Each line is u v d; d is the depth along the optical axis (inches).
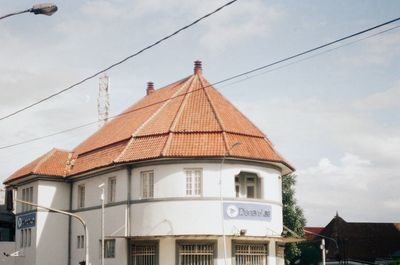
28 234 1808.6
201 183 1390.3
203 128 1467.8
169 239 1382.9
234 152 1401.3
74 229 1754.4
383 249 2893.7
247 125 1579.7
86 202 1686.8
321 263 2748.5
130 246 1443.2
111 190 1572.3
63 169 1811.0
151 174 1445.6
